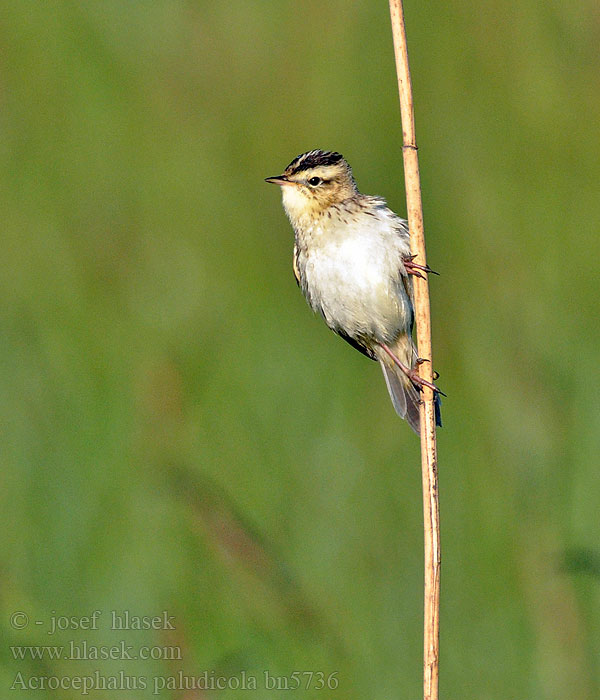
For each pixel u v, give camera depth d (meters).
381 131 13.90
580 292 11.66
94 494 10.16
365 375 11.06
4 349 11.39
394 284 9.14
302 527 9.84
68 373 11.12
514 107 13.83
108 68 15.30
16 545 9.85
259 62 15.00
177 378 11.17
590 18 14.34
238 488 10.12
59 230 13.44
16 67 15.17
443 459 10.24
